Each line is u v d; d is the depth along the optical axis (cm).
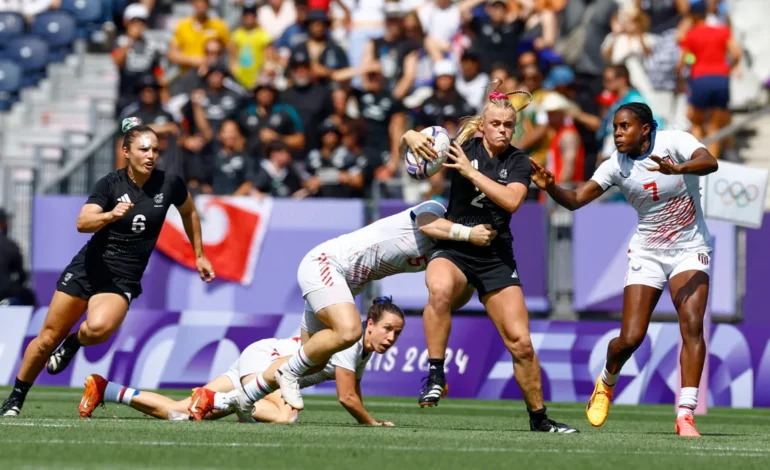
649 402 4138
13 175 5791
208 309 4738
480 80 5572
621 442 2388
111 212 2670
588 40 5866
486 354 4206
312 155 5219
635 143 2600
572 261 4638
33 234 4803
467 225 2627
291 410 2858
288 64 5784
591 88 5709
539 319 4472
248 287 4753
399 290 4609
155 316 4203
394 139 5484
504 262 2631
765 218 4569
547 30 5969
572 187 4825
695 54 5700
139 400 2762
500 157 2642
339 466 1848
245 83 6181
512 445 2258
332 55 5847
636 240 2695
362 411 2806
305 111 5438
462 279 2619
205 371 4175
